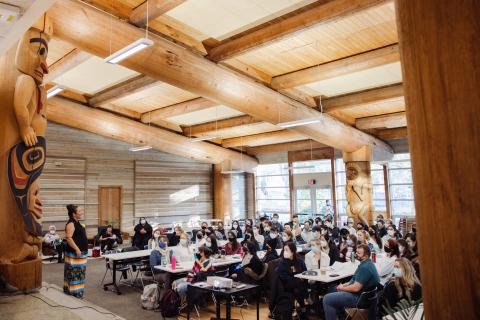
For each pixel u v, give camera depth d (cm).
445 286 107
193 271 512
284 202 1513
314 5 557
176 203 1423
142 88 886
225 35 671
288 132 1227
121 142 1303
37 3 242
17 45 441
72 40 570
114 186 1269
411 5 123
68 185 1162
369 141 1124
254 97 795
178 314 546
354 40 650
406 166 1251
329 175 1380
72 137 1188
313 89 888
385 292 409
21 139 434
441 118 112
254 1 553
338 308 428
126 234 1253
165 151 1282
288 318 489
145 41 437
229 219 1444
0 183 427
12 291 419
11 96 437
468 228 103
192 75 689
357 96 902
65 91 1023
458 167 107
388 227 938
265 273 586
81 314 373
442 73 113
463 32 109
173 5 545
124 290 693
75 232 497
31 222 437
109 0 595
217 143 1446
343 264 596
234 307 591
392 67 751
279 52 717
